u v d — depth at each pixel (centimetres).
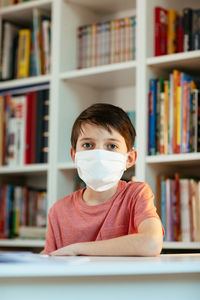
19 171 261
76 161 143
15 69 278
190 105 211
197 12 219
